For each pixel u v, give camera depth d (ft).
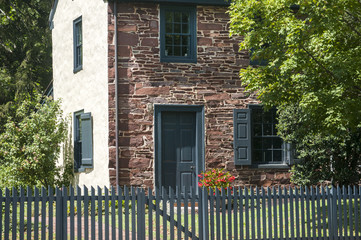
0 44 87.40
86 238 28.02
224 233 30.01
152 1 49.93
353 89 37.32
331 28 34.30
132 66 49.60
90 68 53.16
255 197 30.71
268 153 52.70
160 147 49.78
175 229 36.65
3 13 89.71
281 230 30.96
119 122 49.11
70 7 58.95
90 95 53.06
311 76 36.01
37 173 54.60
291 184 52.47
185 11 51.29
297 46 35.99
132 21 49.83
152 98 49.85
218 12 51.85
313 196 31.81
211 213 29.89
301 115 45.96
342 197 32.42
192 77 50.85
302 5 35.32
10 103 80.53
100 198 28.40
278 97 37.70
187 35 51.13
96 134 51.42
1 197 26.89
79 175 55.67
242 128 51.37
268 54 38.47
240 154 51.19
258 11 37.42
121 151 48.96
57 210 27.63
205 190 29.84
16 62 88.69
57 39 63.72
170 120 50.70
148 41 50.08
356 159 48.14
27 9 88.63
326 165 48.88
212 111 51.11
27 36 88.22
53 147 55.36
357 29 37.50
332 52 35.37
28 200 27.25
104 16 50.19
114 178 48.55
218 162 51.01
